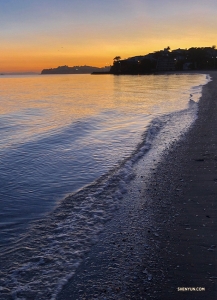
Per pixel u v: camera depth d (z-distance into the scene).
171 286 3.78
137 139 12.10
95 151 10.47
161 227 5.23
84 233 5.16
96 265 4.28
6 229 5.36
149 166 8.63
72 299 3.67
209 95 27.25
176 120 16.02
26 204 6.39
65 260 4.42
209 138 11.37
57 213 5.96
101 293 3.74
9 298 3.70
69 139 12.29
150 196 6.57
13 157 9.80
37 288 3.87
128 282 3.90
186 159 9.02
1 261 4.43
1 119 18.11
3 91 47.75
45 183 7.59
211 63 164.88
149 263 4.25
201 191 6.62
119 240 4.89
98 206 6.21
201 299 3.55
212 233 4.91
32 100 31.12
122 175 7.99
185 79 77.56
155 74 151.38
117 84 66.06
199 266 4.12
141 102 26.52
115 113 19.67
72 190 7.14
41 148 10.93
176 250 4.52
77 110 21.92
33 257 4.52
